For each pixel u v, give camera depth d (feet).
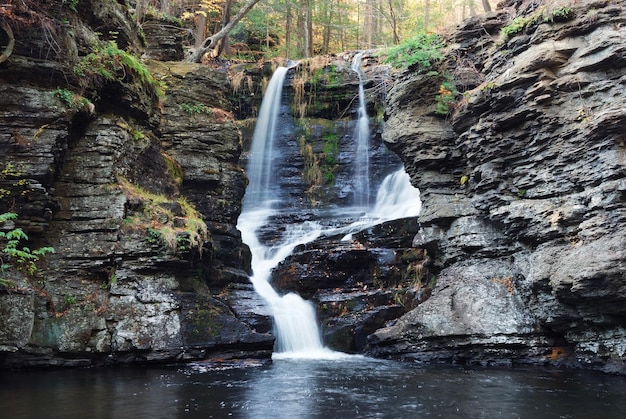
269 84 80.18
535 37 36.01
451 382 27.20
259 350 34.17
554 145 33.99
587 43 33.83
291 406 21.53
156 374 27.91
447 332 35.22
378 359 36.94
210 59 84.43
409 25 105.81
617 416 20.16
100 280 31.53
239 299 40.22
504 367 32.60
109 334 30.07
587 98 32.78
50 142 30.17
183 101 43.83
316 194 72.90
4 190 28.96
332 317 42.55
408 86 45.96
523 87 35.76
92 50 34.86
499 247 37.68
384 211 66.69
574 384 26.55
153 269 32.07
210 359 32.27
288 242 56.13
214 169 43.01
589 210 30.73
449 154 42.88
